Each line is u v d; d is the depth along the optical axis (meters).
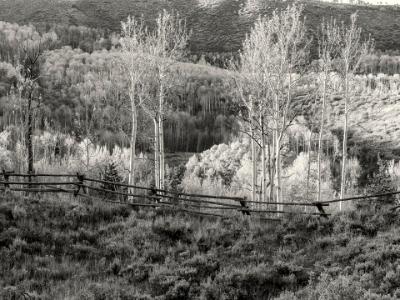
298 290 11.82
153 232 14.91
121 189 25.67
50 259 12.80
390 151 97.00
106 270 12.62
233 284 11.98
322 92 39.69
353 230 15.18
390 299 10.28
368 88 134.12
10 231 13.91
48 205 16.25
